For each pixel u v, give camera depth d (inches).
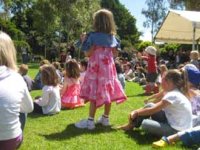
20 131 88.0
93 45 148.7
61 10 987.9
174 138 124.6
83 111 191.6
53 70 183.3
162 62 442.3
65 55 598.2
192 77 143.6
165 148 122.3
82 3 989.8
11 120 84.3
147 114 137.1
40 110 180.7
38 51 1362.0
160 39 534.6
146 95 275.1
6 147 85.0
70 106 200.8
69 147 125.0
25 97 89.6
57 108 183.6
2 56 86.0
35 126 153.9
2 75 84.9
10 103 83.7
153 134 136.3
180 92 134.7
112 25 151.3
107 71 148.7
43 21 1003.3
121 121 163.5
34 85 275.3
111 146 126.5
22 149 121.7
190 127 131.6
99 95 147.1
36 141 131.3
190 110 132.8
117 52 154.6
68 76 202.1
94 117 164.9
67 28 1009.5
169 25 496.1
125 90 310.7
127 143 130.1
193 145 123.8
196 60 269.7
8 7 780.0
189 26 487.5
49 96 180.9
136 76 422.0
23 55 1142.3
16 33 1230.9
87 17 992.9
